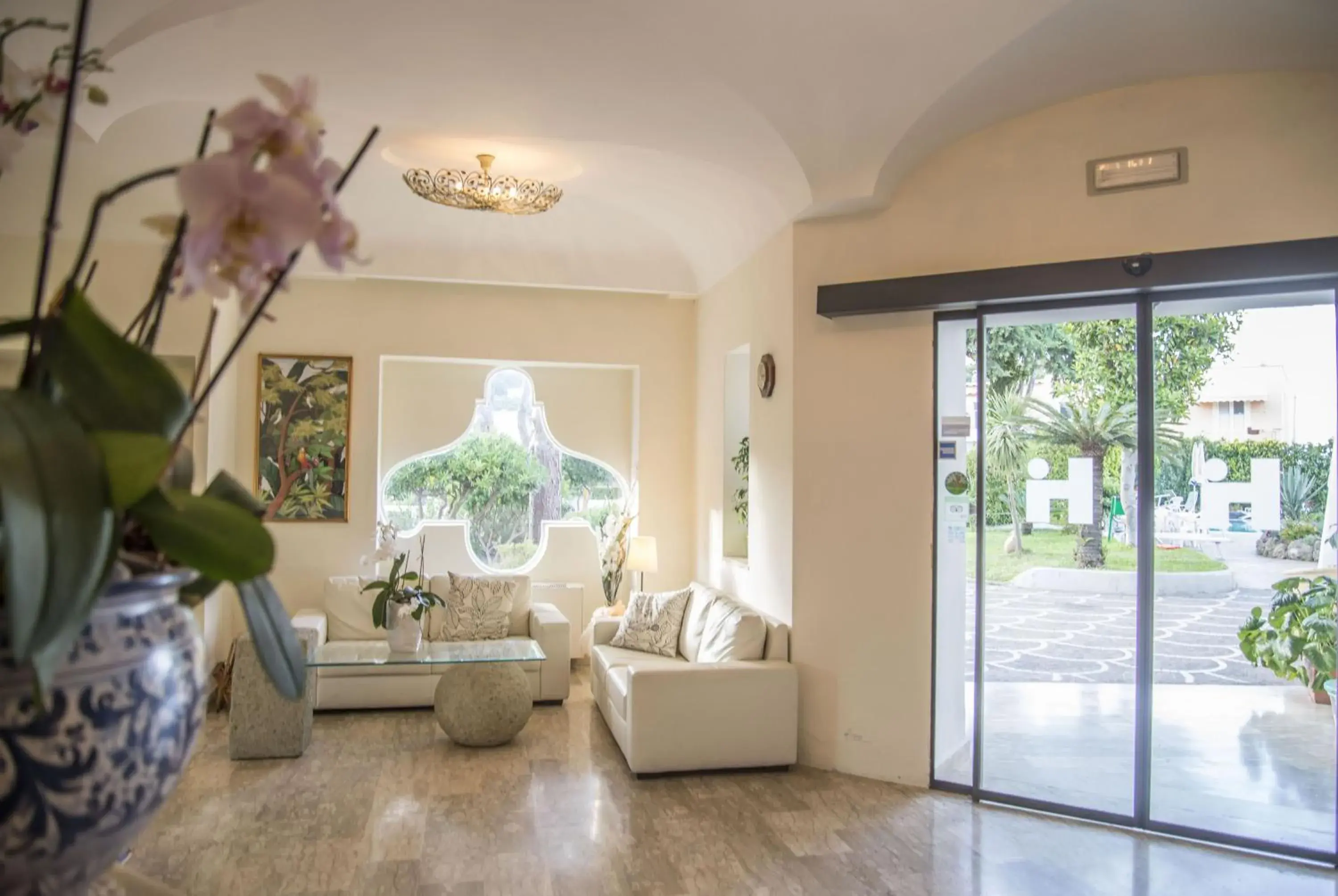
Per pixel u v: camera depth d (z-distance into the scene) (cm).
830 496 511
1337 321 408
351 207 642
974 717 473
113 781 76
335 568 694
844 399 509
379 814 430
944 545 488
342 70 401
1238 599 427
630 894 351
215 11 344
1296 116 419
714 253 666
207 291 81
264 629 90
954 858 392
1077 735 452
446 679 546
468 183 519
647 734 482
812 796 466
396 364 750
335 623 661
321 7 355
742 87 428
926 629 486
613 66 407
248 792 459
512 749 538
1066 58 414
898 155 470
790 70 420
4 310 523
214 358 600
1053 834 423
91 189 510
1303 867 392
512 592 694
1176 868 388
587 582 779
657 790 469
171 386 78
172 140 496
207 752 525
